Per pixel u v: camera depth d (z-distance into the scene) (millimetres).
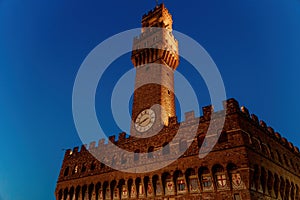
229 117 37000
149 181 41125
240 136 34469
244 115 38156
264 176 35438
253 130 38562
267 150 40031
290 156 48625
